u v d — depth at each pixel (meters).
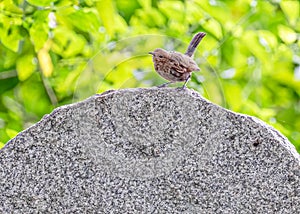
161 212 9.37
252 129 9.30
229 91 15.73
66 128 9.39
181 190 9.35
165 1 16.11
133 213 9.39
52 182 9.42
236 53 16.27
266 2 16.59
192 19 16.03
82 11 14.41
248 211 9.34
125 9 16.23
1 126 15.85
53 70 15.35
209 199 9.34
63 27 15.12
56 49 15.33
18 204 9.44
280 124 16.05
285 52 16.59
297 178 9.29
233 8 16.62
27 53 15.43
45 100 16.31
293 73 16.88
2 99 16.45
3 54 16.48
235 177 9.33
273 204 9.33
